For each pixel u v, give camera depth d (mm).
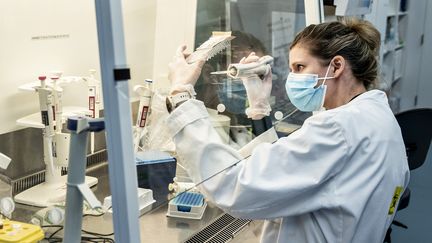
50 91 1443
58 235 1312
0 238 1130
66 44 1717
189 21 1657
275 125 1528
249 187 1048
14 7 1512
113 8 721
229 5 1739
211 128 1158
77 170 819
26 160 1619
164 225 1403
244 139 1386
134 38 1502
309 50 1183
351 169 1077
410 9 5145
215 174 1104
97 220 1322
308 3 1869
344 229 1077
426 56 5266
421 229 3527
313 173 1053
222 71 1470
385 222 1133
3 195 1464
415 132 2703
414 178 4516
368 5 3148
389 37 4453
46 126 1466
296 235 1176
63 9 1684
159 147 1210
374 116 1128
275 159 1081
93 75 1624
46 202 1450
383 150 1098
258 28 1751
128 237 790
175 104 1146
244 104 1472
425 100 5375
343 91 1192
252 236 1594
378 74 1246
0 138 1526
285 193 1045
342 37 1157
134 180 789
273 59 1658
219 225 1552
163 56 1581
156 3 1600
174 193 1164
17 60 1547
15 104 1564
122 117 751
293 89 1228
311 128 1081
